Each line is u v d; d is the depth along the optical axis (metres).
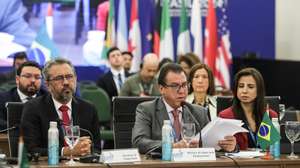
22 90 9.75
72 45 16.05
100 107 13.36
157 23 16.64
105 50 16.20
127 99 8.13
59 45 15.94
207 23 16.16
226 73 16.20
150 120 7.41
